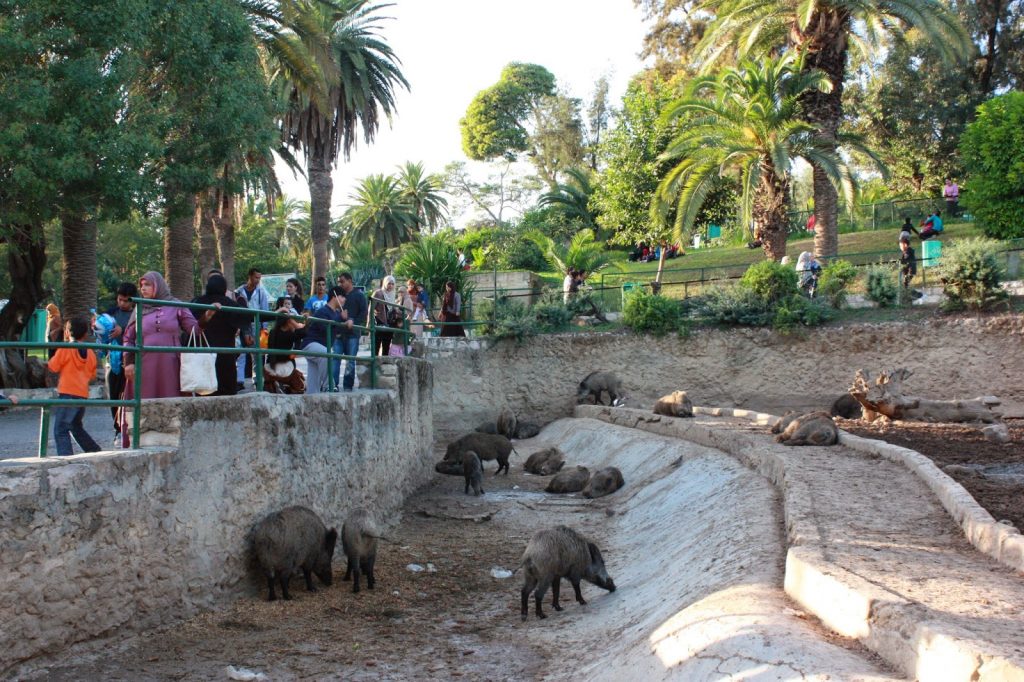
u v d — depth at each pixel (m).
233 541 8.82
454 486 16.39
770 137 25.30
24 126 15.25
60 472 6.97
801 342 23.22
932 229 31.66
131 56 16.78
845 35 26.48
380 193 63.06
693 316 24.69
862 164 44.88
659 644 6.11
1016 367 21.22
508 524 12.95
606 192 33.97
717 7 29.48
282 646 7.60
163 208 19.91
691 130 26.84
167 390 9.10
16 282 22.30
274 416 9.63
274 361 10.86
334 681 6.80
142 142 16.77
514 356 25.14
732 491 10.68
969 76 42.31
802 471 9.88
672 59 46.81
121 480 7.51
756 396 23.48
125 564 7.53
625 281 33.12
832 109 26.83
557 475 15.65
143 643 7.50
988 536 6.46
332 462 11.12
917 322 22.38
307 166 32.22
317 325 12.66
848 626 5.30
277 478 9.64
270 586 8.91
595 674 6.51
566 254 33.94
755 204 27.08
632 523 12.48
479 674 6.96
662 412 18.78
